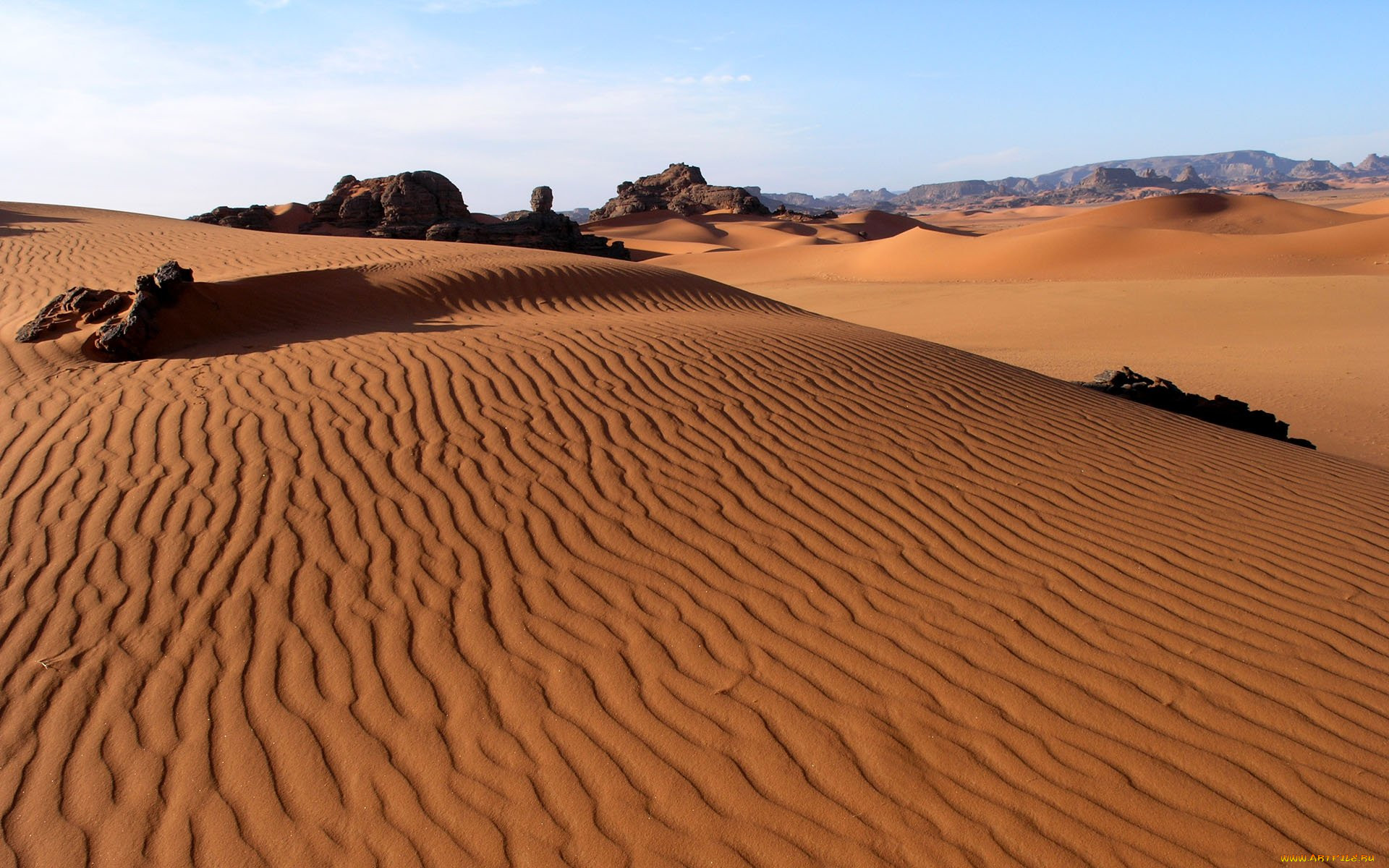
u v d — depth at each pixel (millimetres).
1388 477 7852
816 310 35875
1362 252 46969
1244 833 3197
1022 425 7883
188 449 6145
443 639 4375
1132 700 3945
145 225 24344
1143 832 3213
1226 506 6320
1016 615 4637
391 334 9273
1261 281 33062
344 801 3422
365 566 4914
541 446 6438
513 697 3990
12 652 4254
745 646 4352
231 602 4598
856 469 6461
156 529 5199
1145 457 7371
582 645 4352
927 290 41031
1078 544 5488
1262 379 17969
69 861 3186
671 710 3906
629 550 5207
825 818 3311
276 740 3723
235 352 8555
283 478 5773
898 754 3627
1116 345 23641
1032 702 3938
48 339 8828
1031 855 3127
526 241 65250
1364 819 3246
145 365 7977
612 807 3377
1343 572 5246
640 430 6840
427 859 3164
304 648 4285
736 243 100688
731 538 5383
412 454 6176
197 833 3287
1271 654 4305
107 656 4223
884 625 4535
